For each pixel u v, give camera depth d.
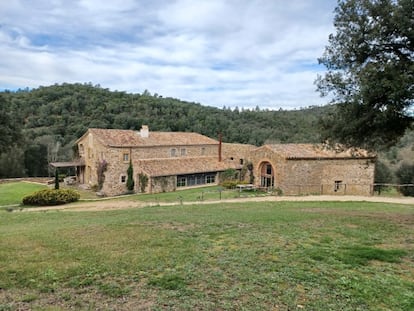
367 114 11.18
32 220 16.17
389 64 10.32
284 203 20.47
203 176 38.94
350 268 6.57
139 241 8.77
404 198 23.88
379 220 12.24
